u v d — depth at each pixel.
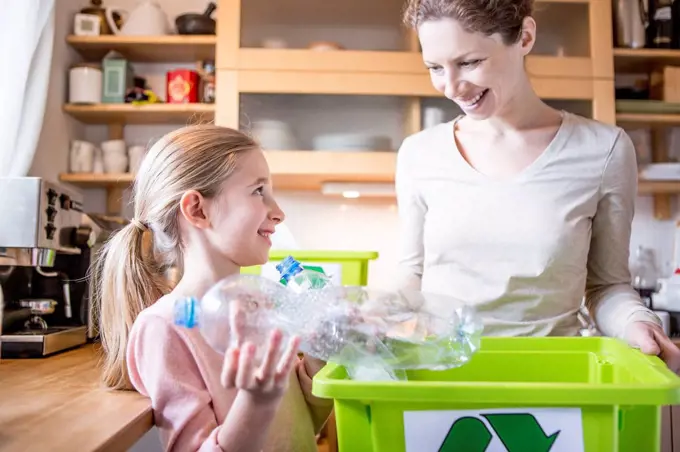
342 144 2.27
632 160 1.15
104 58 2.35
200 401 0.79
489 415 0.65
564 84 2.28
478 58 1.02
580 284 1.14
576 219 1.12
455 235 1.16
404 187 1.28
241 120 2.26
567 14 2.31
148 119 2.45
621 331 1.00
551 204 1.12
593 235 1.19
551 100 2.30
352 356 0.77
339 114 2.29
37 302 1.60
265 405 0.67
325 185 2.39
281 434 0.91
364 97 2.29
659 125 2.48
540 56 2.29
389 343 0.78
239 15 2.27
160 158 0.97
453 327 0.81
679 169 2.31
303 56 2.26
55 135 2.23
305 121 2.28
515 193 1.14
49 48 1.81
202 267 0.92
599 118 2.28
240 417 0.68
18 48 1.65
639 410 0.67
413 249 1.28
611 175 1.13
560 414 0.64
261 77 2.25
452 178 1.19
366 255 1.75
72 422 0.77
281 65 2.25
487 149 1.19
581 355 0.94
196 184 0.92
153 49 2.39
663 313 2.11
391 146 2.28
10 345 1.43
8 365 1.32
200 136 0.96
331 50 2.27
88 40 2.29
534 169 1.14
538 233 1.11
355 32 2.32
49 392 0.97
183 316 0.69
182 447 0.78
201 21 2.32
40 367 1.29
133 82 2.42
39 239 1.49
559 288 1.13
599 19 2.30
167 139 0.99
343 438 0.68
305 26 2.32
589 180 1.13
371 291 0.85
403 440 0.66
